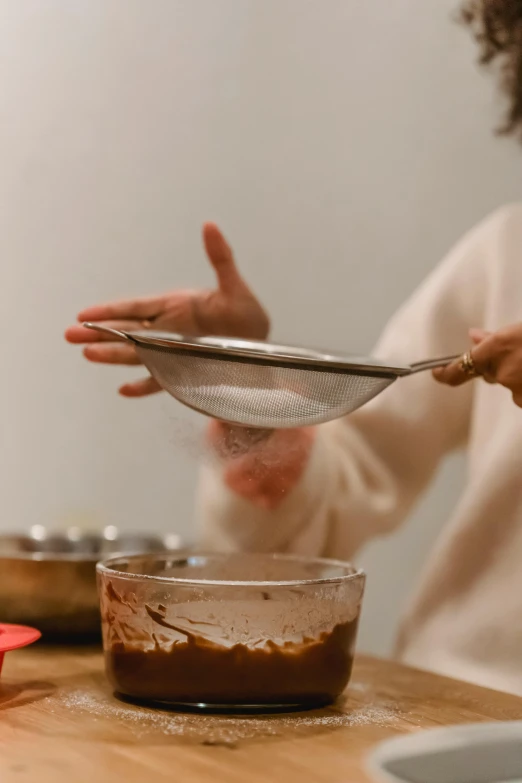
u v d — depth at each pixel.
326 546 1.57
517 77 1.53
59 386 1.94
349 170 2.06
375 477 1.60
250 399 1.20
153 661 1.15
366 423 1.61
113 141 1.93
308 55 2.02
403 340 1.62
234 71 1.99
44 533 1.55
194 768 1.04
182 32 1.95
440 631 1.49
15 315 1.92
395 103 2.08
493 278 1.56
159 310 1.43
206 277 2.00
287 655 1.15
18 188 1.91
